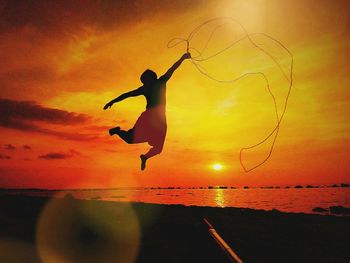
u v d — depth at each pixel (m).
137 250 8.45
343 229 13.43
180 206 22.53
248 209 21.61
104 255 8.02
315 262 8.21
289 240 10.82
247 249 9.34
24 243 9.16
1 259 7.56
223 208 21.86
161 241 9.51
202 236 7.33
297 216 17.89
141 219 14.70
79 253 8.26
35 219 13.94
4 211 16.48
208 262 6.60
